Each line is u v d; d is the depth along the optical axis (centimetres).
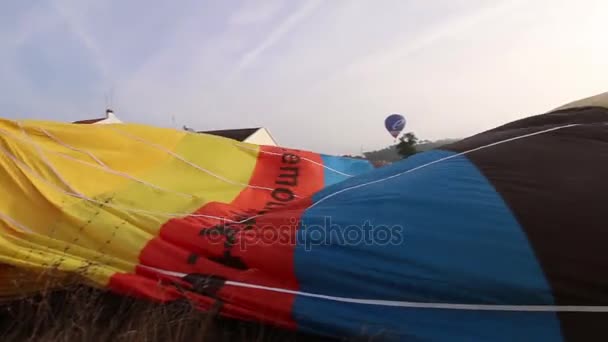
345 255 320
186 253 369
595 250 275
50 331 317
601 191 307
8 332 338
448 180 351
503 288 276
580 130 395
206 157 662
